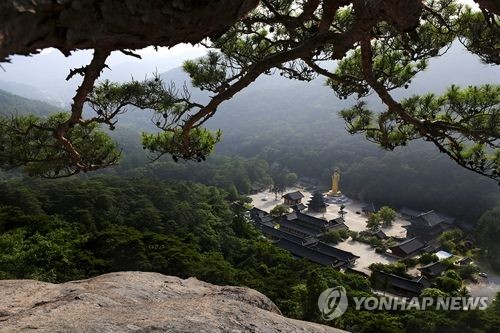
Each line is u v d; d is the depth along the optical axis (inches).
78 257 802.2
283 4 147.1
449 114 171.9
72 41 41.4
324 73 122.3
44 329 107.7
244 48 180.4
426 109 179.0
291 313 774.5
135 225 1412.4
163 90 179.8
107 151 216.1
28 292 152.3
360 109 214.4
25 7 36.7
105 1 41.9
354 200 2753.4
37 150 203.9
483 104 164.7
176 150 199.8
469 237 1804.9
